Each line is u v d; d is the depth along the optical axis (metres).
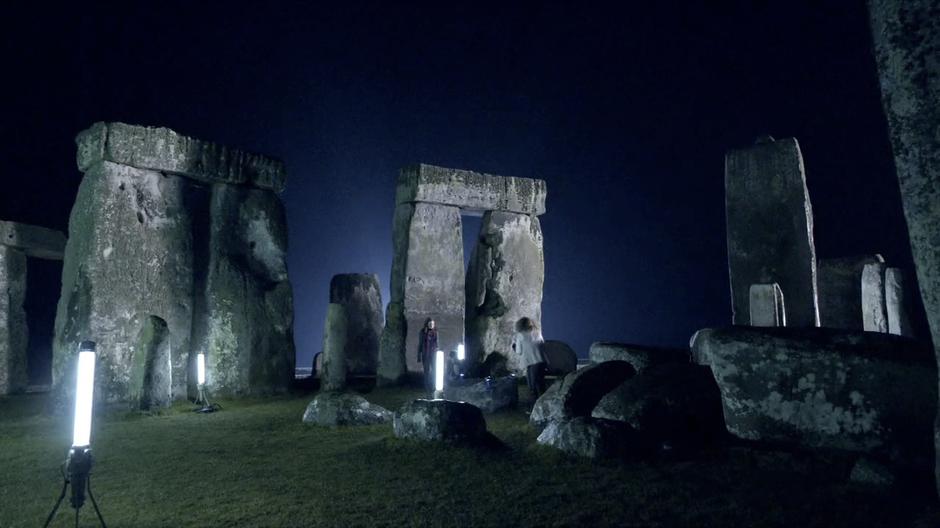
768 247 9.30
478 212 14.97
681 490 4.40
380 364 12.44
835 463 4.84
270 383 11.37
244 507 4.26
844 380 5.03
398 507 4.18
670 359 8.44
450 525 3.80
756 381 5.45
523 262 14.73
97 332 9.73
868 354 4.96
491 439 6.14
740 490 4.38
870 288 11.51
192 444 6.66
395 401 10.23
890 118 3.72
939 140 3.51
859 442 4.91
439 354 8.02
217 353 11.05
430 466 5.24
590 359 9.09
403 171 13.99
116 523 4.01
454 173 14.04
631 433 5.50
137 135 10.35
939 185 3.51
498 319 14.24
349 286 16.61
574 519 3.86
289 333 11.79
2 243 12.94
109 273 9.98
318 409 7.86
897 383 4.81
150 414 9.03
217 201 11.55
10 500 4.58
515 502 4.22
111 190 10.17
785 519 3.77
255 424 7.99
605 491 4.42
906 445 4.71
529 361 9.35
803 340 5.30
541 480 4.75
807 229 9.06
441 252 13.78
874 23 3.83
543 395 7.42
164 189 10.87
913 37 3.60
